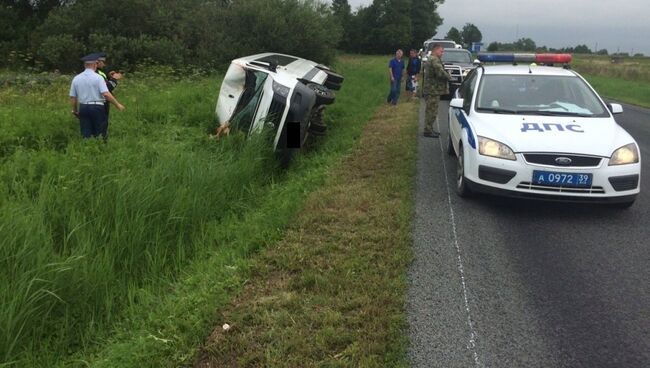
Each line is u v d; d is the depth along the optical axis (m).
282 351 3.37
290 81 8.41
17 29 31.23
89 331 3.84
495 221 5.70
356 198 6.16
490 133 5.99
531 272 4.52
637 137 11.55
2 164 6.54
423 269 4.52
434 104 9.97
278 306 3.90
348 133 10.23
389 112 13.48
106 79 9.08
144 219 5.04
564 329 3.69
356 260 4.55
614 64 40.44
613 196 5.60
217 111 9.09
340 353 3.34
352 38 74.56
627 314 3.88
